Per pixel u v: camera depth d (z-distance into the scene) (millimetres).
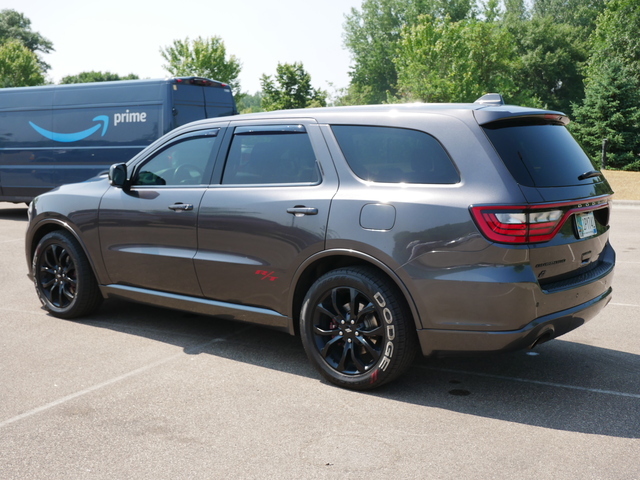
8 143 14031
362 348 3930
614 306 6008
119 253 5059
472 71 40719
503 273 3371
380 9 69750
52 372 4203
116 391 3867
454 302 3488
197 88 12734
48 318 5598
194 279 4629
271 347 4797
